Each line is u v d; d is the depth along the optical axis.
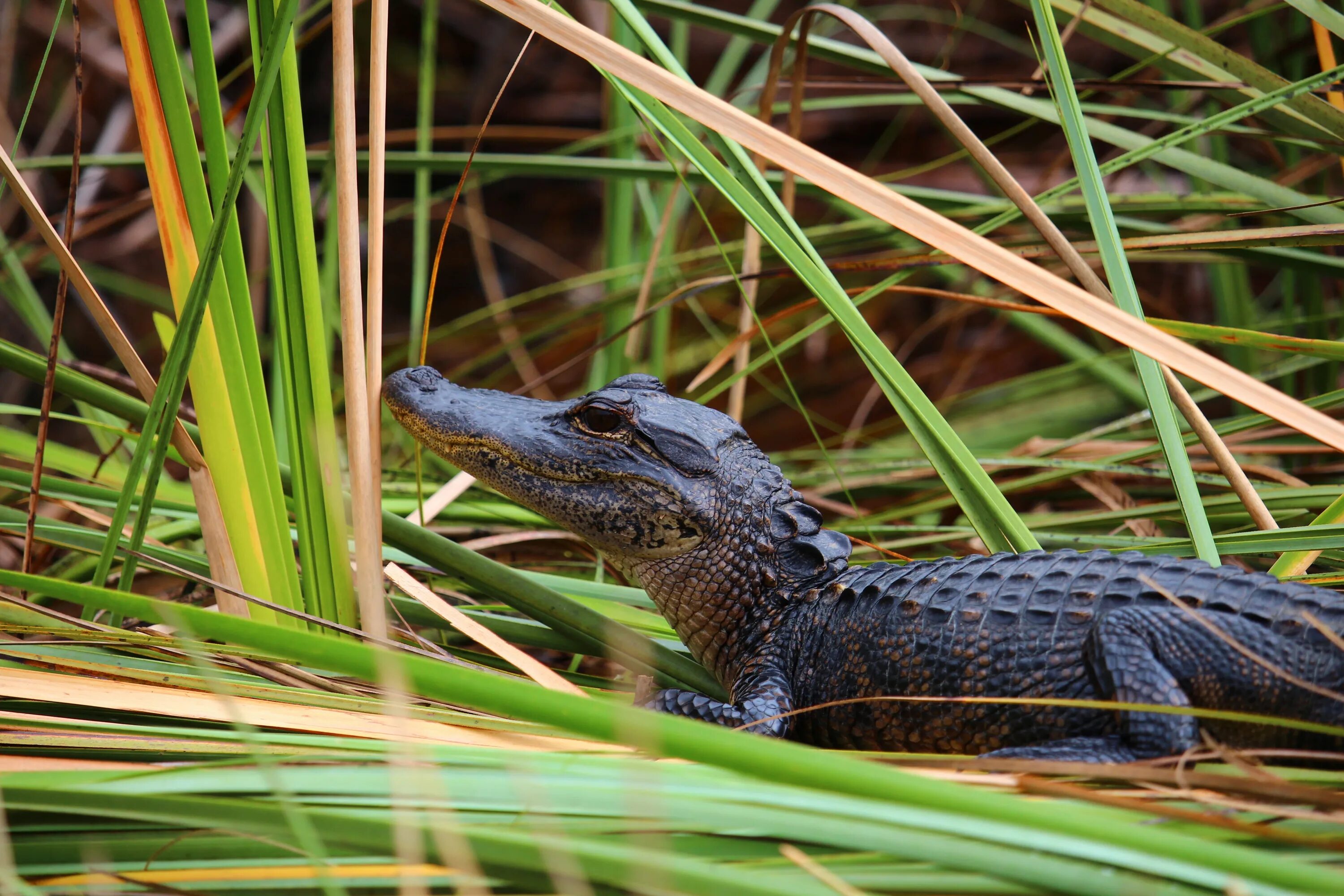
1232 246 5.58
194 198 4.44
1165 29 6.16
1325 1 6.50
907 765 3.53
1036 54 6.33
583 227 20.25
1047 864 2.77
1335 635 3.83
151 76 4.29
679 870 2.77
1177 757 3.61
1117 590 4.32
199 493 4.70
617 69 4.28
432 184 17.41
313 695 3.96
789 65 9.81
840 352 15.42
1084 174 4.91
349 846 3.16
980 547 7.18
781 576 5.38
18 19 11.95
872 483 8.23
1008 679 4.39
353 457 4.35
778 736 4.80
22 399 14.97
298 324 4.61
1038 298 3.98
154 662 4.16
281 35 3.88
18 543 7.47
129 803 3.06
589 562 7.11
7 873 2.86
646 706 5.03
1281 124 6.29
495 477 5.45
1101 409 10.14
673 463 5.27
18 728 3.57
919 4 18.83
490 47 19.75
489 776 3.13
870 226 8.55
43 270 12.16
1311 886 2.44
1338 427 3.69
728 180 4.95
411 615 5.65
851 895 2.77
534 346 16.53
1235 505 6.10
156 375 16.11
